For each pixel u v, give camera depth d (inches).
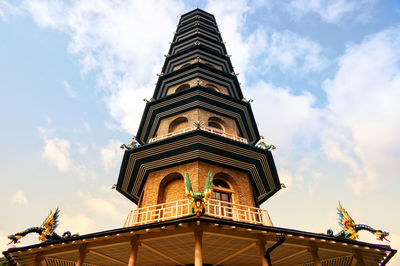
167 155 740.0
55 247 524.1
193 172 698.8
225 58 1247.5
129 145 805.9
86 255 552.4
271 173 818.2
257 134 1028.5
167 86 1093.1
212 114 912.3
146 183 752.3
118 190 860.0
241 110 952.9
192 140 724.0
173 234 473.7
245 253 552.4
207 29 1456.7
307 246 525.7
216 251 544.7
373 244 550.0
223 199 699.4
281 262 605.3
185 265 589.6
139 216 678.5
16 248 530.9
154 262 584.4
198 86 911.0
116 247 519.2
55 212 611.2
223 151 737.6
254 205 716.7
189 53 1227.2
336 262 597.0
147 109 959.6
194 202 488.7
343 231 605.0
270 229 490.9
